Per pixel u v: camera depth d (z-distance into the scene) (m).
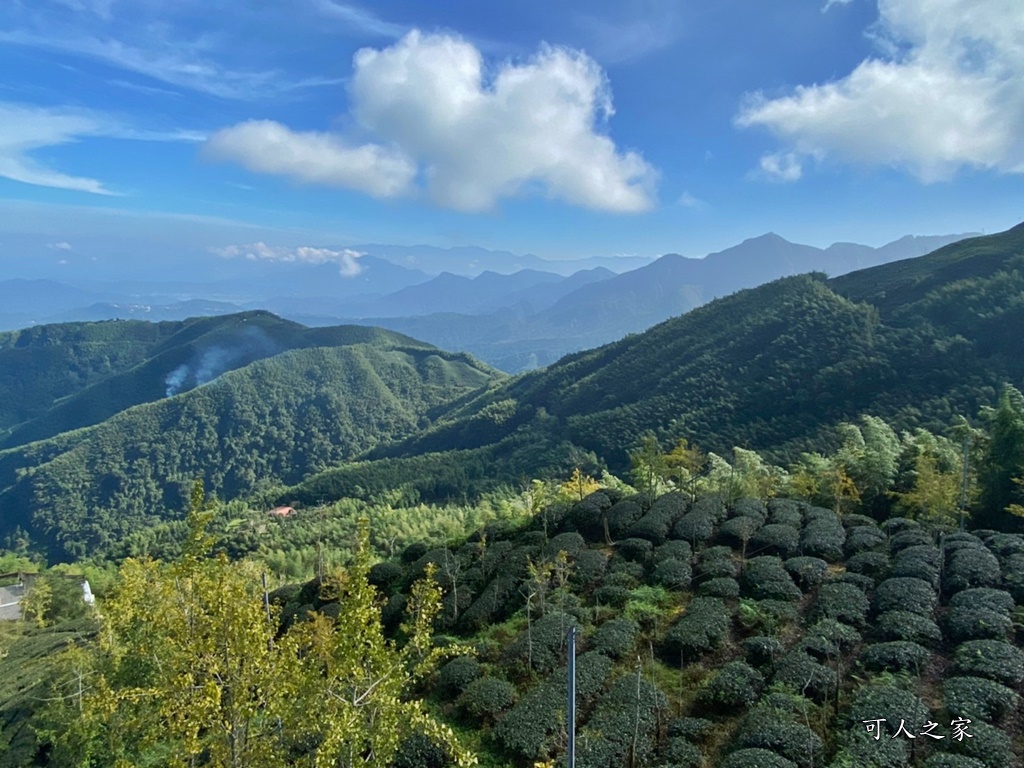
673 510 34.56
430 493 117.19
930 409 66.62
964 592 22.02
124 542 125.94
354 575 14.60
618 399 123.50
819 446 69.81
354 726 12.63
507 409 159.25
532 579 28.25
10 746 28.05
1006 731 15.55
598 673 21.16
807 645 20.47
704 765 16.55
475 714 20.92
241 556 90.00
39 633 51.94
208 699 11.99
